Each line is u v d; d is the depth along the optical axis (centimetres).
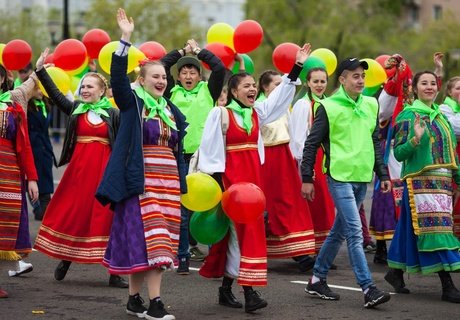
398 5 5019
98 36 1389
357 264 957
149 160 878
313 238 1166
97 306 952
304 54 990
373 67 1273
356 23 4706
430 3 7238
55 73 1206
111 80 861
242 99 975
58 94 1094
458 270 999
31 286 1056
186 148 1225
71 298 992
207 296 1011
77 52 1298
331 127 971
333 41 4681
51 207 1092
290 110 1313
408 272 1025
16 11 6088
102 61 1277
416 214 1012
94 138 1088
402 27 5084
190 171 991
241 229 920
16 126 988
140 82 896
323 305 970
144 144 880
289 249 1155
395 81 1180
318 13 4778
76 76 1421
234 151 969
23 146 993
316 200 1214
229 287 959
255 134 975
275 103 994
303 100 1216
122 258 874
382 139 1247
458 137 1146
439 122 1023
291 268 1216
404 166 1034
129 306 912
